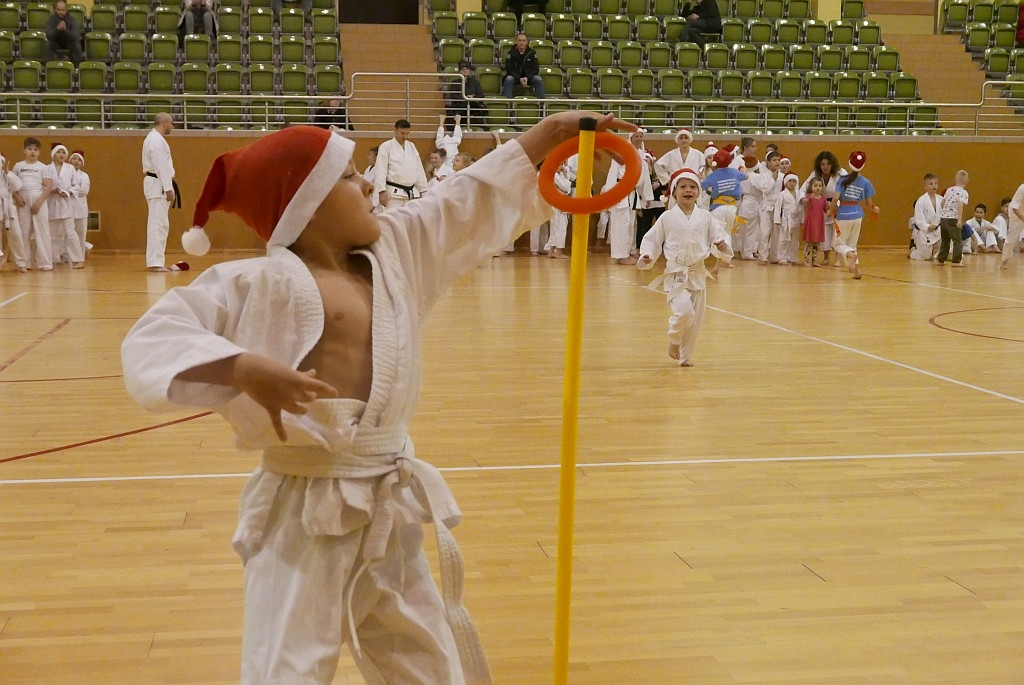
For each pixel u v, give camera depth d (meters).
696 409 6.60
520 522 4.36
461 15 22.88
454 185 2.31
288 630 1.92
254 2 21.50
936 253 19.73
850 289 13.87
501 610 3.43
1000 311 11.55
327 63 20.12
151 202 15.57
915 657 3.12
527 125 19.52
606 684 2.91
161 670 2.98
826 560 3.94
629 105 20.20
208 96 17.50
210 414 6.36
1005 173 21.03
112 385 7.18
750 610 3.46
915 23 25.77
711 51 21.41
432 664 2.09
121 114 18.55
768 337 9.62
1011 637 3.27
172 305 1.84
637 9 22.95
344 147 2.03
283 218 1.99
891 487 4.93
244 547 2.00
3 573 3.72
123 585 3.61
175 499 4.61
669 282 7.98
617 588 3.63
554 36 21.72
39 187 15.77
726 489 4.87
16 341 8.97
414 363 2.10
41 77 18.73
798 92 21.02
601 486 4.90
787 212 17.91
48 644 3.14
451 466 5.22
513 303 11.99
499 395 6.97
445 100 18.61
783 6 23.50
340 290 2.02
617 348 8.93
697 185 7.93
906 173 20.84
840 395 7.07
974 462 5.39
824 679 2.97
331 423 1.95
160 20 20.48
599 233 20.08
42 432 5.86
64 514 4.39
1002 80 22.83
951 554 4.02
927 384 7.48
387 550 2.07
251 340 1.92
